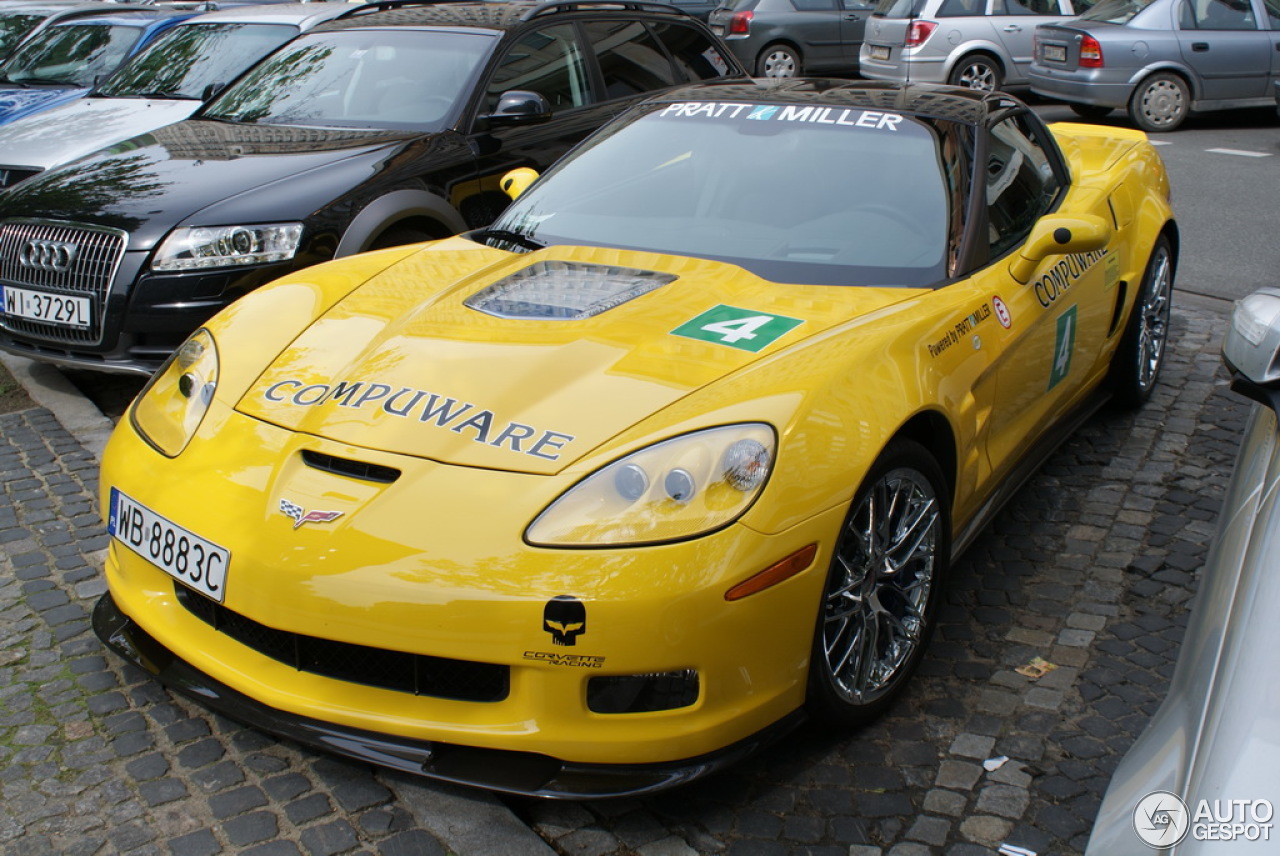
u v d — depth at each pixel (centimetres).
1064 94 1240
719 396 252
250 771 263
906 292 313
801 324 287
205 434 273
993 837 247
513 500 235
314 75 598
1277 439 207
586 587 224
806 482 243
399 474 245
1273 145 1128
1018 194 386
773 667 245
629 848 243
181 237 453
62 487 409
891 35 1342
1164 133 1213
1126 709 293
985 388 321
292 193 477
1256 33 1205
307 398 272
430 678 241
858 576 267
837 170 357
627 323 285
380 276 333
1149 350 489
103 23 892
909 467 276
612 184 375
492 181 555
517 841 243
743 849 243
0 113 775
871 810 255
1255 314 207
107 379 526
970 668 311
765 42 1473
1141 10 1206
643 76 668
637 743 233
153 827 244
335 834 244
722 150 373
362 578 231
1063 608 342
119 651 281
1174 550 378
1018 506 408
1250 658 151
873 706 279
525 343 278
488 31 596
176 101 687
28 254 469
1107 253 421
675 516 231
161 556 261
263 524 246
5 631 317
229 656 258
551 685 229
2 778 258
